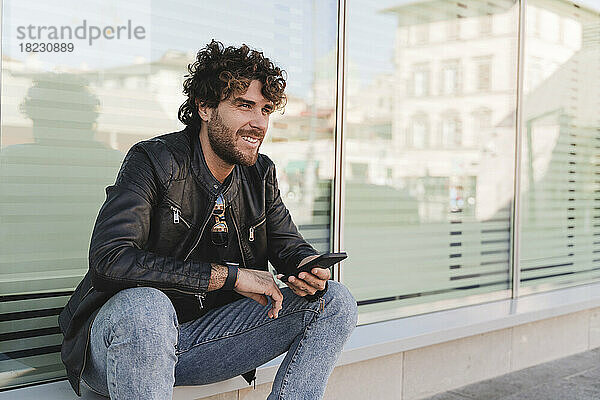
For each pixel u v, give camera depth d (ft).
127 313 5.00
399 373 9.32
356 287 9.75
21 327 6.88
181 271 5.33
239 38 8.42
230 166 6.07
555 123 12.94
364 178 9.78
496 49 11.66
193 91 6.00
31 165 6.88
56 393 6.48
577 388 10.32
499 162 11.81
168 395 5.11
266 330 6.05
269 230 6.61
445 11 10.80
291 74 8.95
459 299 11.22
